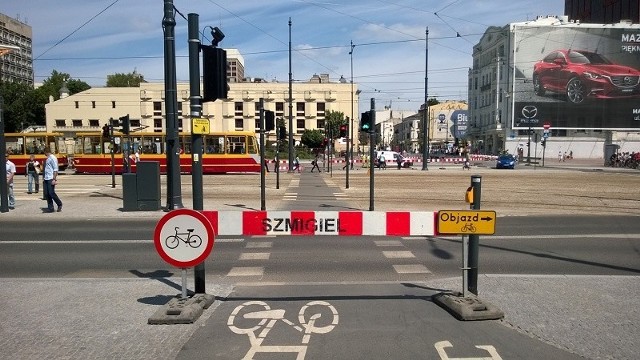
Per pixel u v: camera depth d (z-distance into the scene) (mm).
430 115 104125
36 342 4801
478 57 77750
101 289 6750
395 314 5637
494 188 23469
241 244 10344
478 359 4406
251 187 24000
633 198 19125
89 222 13344
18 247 10055
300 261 8758
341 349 4637
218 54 6531
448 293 6188
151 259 8969
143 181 15062
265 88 89000
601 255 9188
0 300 6211
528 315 5551
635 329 5109
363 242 10500
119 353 4539
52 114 85875
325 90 90125
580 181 28016
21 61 120312
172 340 4859
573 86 57531
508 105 63125
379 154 44094
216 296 6387
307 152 69688
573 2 76375
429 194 20453
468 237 6109
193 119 6281
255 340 4867
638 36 57250
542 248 9820
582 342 4770
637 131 60188
